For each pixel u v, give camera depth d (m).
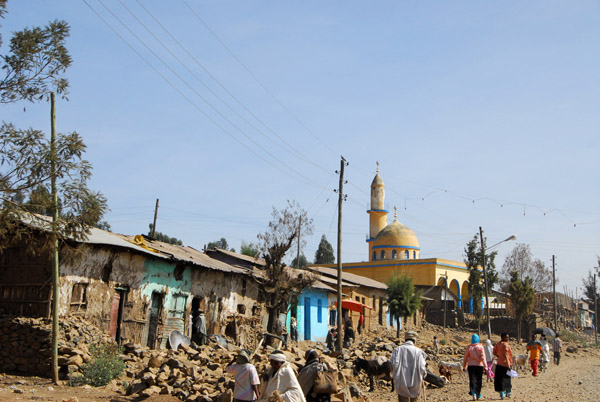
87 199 16.09
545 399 17.86
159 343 24.27
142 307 23.33
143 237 27.44
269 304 29.59
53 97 17.23
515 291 57.31
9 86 15.27
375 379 22.61
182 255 27.00
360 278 52.41
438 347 39.16
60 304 18.98
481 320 57.69
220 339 26.23
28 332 18.11
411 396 12.77
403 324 55.62
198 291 27.56
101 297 21.08
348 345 36.16
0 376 17.09
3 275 19.38
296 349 20.92
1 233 15.77
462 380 25.73
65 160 15.56
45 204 15.66
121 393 15.94
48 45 15.67
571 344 58.81
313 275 32.09
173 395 14.69
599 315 110.06
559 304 85.50
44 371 17.70
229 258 34.47
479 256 61.94
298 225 30.61
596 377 27.20
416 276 67.25
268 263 28.72
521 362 28.12
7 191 15.15
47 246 16.62
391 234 73.75
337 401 14.95
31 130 15.35
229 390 14.13
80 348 18.39
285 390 9.69
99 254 20.92
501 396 18.12
